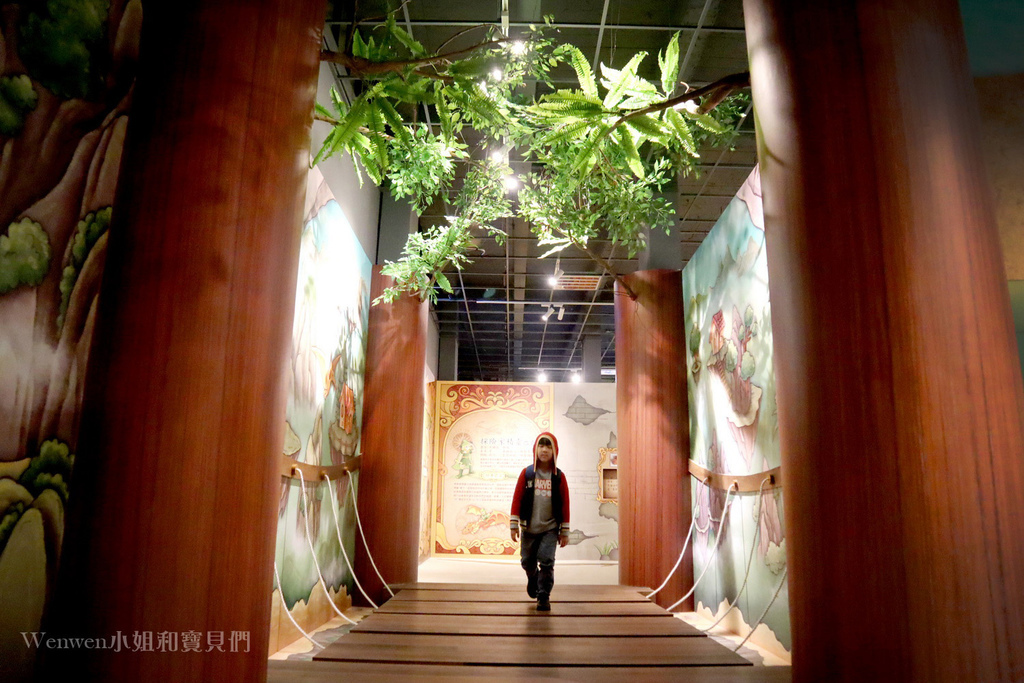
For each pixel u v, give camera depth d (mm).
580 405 12711
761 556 4691
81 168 2285
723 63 7406
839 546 1574
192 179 1679
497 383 12805
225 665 1534
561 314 14477
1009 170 4336
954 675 1425
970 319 1595
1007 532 1503
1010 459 1552
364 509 6773
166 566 1493
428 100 2609
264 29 1830
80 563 1499
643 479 6832
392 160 4770
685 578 6535
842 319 1641
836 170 1709
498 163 5988
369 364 7086
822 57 1786
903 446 1533
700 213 11188
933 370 1556
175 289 1618
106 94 2412
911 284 1596
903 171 1653
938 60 1750
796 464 1735
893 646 1469
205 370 1602
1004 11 3900
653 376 6988
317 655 3588
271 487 1728
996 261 1681
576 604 5504
